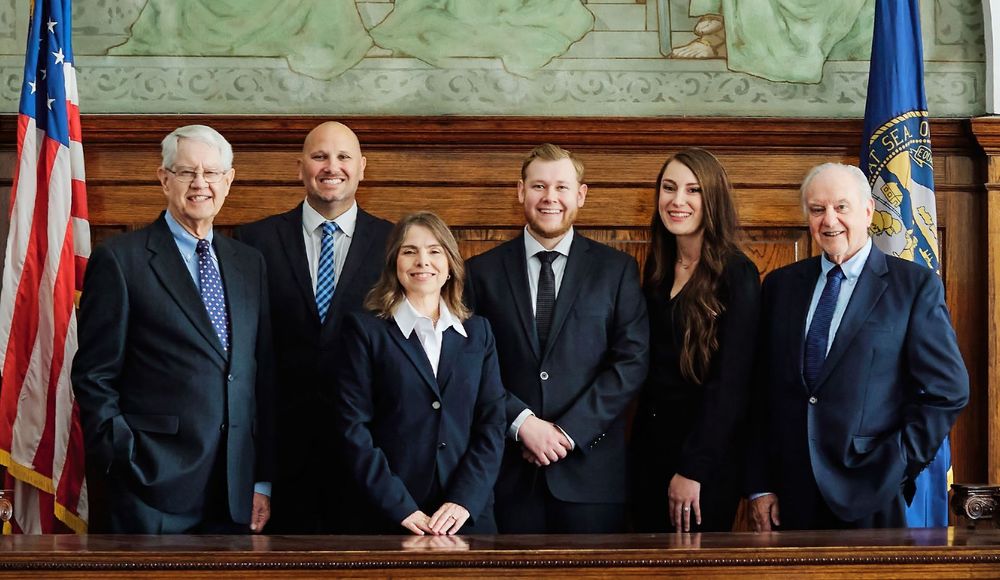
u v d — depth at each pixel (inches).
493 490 152.6
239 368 150.1
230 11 197.3
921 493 172.4
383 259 168.4
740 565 111.2
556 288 162.6
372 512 144.0
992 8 197.8
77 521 177.0
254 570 109.0
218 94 196.7
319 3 197.2
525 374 158.2
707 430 155.8
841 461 146.9
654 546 113.9
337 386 147.3
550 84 197.6
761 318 158.4
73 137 182.4
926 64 200.4
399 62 197.2
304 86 197.0
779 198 196.9
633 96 197.9
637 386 157.8
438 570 109.7
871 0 198.1
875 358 148.0
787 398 152.1
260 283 157.2
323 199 167.9
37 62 182.9
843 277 153.9
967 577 112.8
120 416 144.6
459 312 151.3
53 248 177.8
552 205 161.0
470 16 197.5
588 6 197.9
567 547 113.0
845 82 198.5
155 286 148.5
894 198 184.2
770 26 198.7
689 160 162.9
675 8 198.1
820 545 114.1
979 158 197.0
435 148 195.8
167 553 108.7
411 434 144.9
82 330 147.6
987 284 195.8
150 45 196.7
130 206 193.8
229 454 147.5
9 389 175.9
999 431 195.0
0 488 182.7
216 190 152.4
